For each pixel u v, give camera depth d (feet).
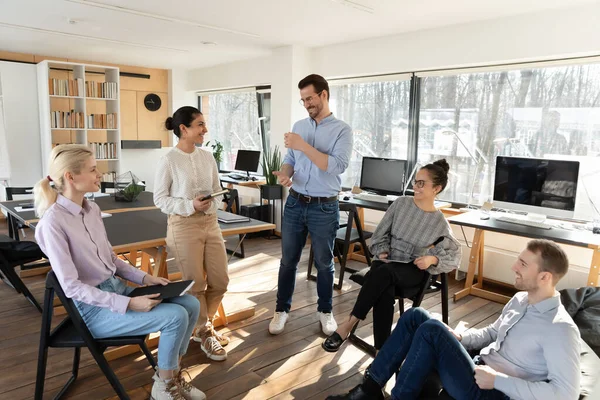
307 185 9.13
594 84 12.05
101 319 6.30
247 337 9.62
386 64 15.58
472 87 14.42
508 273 13.19
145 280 7.22
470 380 5.53
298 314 10.94
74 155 6.11
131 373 8.14
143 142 23.95
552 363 4.97
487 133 14.24
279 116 18.40
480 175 14.53
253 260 15.58
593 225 10.93
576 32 11.30
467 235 14.03
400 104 16.40
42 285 12.58
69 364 8.45
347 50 16.76
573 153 12.60
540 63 12.58
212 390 7.61
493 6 11.52
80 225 6.32
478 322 10.94
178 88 25.11
